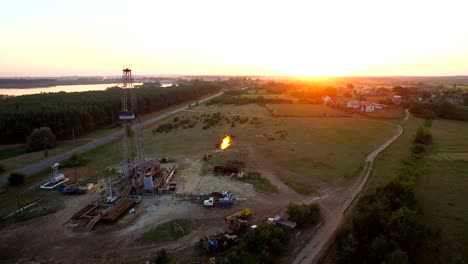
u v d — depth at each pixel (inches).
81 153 2942.9
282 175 2345.0
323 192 2043.6
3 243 1485.0
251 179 2247.8
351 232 1443.2
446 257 1364.4
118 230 1584.6
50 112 3649.1
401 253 1187.9
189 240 1483.8
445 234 1539.1
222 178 2276.1
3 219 1701.5
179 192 2037.4
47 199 1961.1
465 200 1920.5
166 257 1346.0
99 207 1845.5
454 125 4365.2
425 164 2583.7
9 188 2140.7
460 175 2336.4
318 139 3467.0
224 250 1396.4
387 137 3575.3
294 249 1412.4
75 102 4483.3
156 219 1691.7
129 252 1400.1
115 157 2815.0
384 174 2351.1
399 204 1641.2
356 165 2559.1
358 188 2100.1
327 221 1665.8
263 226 1493.6
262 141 3368.6
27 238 1525.6
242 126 4202.8
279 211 1771.7
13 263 1336.1
